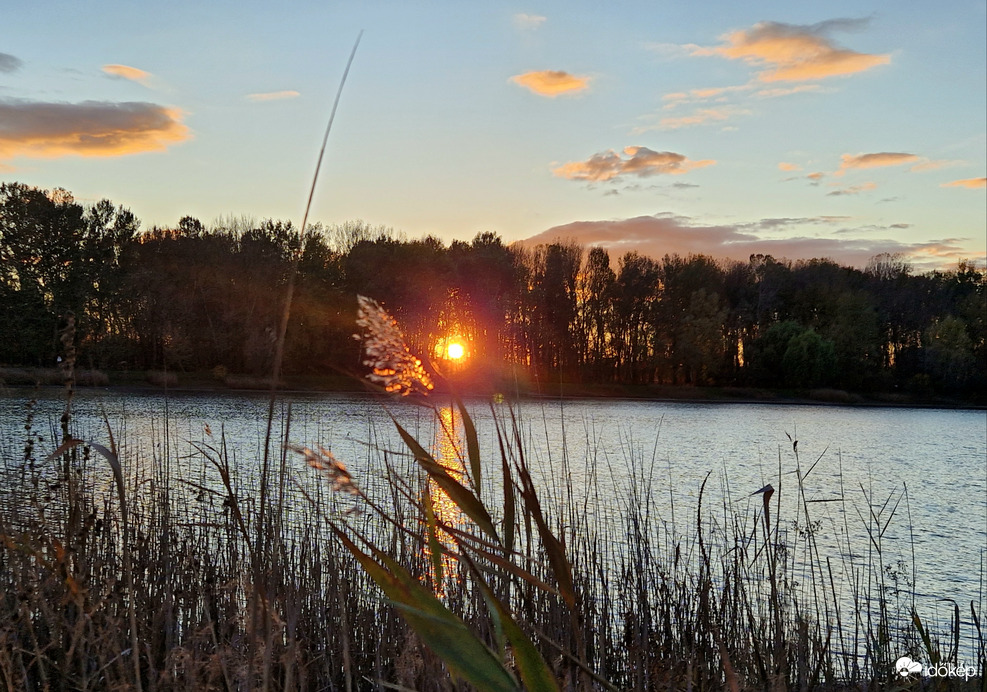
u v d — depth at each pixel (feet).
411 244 174.91
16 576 12.54
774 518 44.70
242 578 10.62
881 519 51.16
